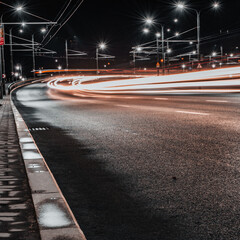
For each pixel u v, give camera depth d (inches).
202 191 164.2
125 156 248.4
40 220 127.5
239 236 116.3
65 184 189.3
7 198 158.2
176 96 960.3
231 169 199.6
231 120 400.8
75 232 116.5
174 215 137.2
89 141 319.3
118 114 545.0
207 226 125.3
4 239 114.6
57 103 977.5
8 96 1515.7
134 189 173.6
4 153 263.6
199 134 318.0
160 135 325.1
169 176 192.7
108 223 132.7
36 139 346.9
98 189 177.3
